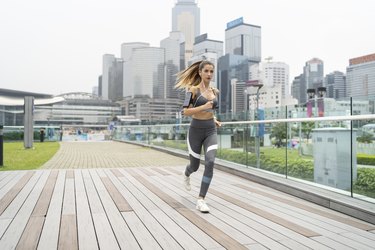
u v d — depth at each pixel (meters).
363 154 3.50
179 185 4.91
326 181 4.16
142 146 17.31
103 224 2.89
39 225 2.85
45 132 25.45
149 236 2.57
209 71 3.60
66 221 2.98
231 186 4.86
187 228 2.79
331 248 2.33
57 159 9.65
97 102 139.25
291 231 2.71
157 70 184.38
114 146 17.73
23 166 7.46
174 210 3.41
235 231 2.71
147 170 6.57
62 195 4.14
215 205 3.65
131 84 192.50
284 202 3.81
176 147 11.80
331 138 4.07
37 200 3.84
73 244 2.38
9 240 2.46
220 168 6.58
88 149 14.73
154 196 4.11
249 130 6.01
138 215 3.20
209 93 3.64
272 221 3.01
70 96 182.12
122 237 2.54
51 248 2.30
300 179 4.59
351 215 3.20
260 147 5.61
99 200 3.86
